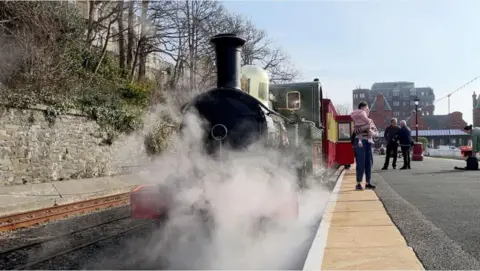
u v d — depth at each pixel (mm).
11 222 8109
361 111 9031
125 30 23656
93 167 16781
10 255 5859
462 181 10750
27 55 15281
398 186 9680
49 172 14680
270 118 6531
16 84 14672
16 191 12031
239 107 6316
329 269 3490
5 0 15719
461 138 82750
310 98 10273
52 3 17750
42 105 14305
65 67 17234
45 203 10672
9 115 13180
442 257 3895
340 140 15938
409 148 15875
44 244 6512
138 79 23297
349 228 5070
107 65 21312
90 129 16688
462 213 6184
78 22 19656
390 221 5496
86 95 16938
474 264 3688
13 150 13305
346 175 13188
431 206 6812
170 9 25641
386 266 3570
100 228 7633
